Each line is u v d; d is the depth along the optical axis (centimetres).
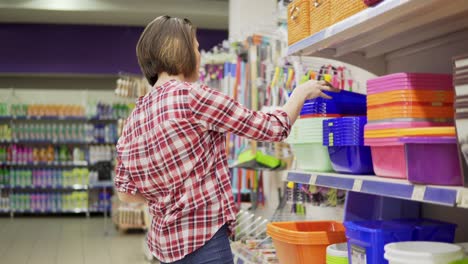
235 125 166
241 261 292
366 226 185
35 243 759
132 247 721
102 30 1109
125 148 183
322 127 217
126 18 1047
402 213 234
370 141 177
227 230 174
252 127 167
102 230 895
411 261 152
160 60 178
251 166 338
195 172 168
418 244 169
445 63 222
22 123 1166
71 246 732
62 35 1099
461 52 213
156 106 173
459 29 204
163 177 170
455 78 133
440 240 182
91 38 1107
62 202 1113
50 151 1117
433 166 143
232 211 172
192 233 167
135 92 845
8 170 1118
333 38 202
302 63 310
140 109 182
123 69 1113
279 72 339
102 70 1109
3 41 1083
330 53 246
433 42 225
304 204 328
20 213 1156
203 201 167
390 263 159
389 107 169
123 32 1114
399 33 217
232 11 558
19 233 861
